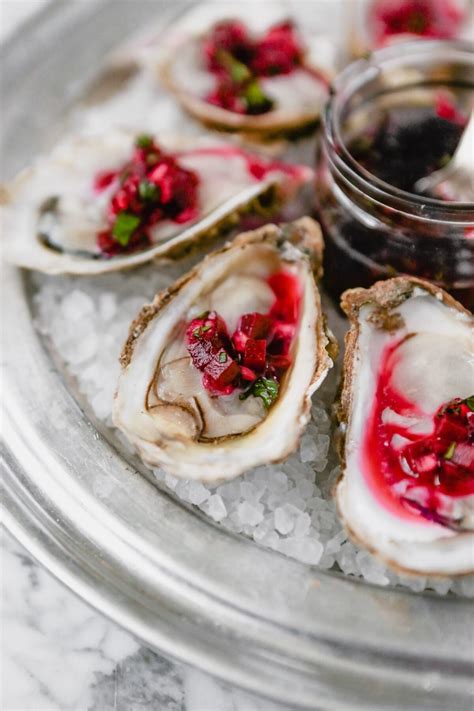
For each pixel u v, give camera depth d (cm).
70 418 31
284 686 26
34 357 32
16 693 29
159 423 29
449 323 30
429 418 29
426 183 32
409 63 34
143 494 29
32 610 30
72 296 34
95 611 28
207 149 36
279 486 30
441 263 31
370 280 32
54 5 40
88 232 35
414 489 28
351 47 40
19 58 39
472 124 31
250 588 28
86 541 28
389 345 30
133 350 30
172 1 42
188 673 29
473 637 27
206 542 29
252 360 30
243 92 38
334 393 31
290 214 35
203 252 35
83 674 29
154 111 40
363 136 33
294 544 29
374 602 28
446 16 40
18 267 34
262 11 41
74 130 39
